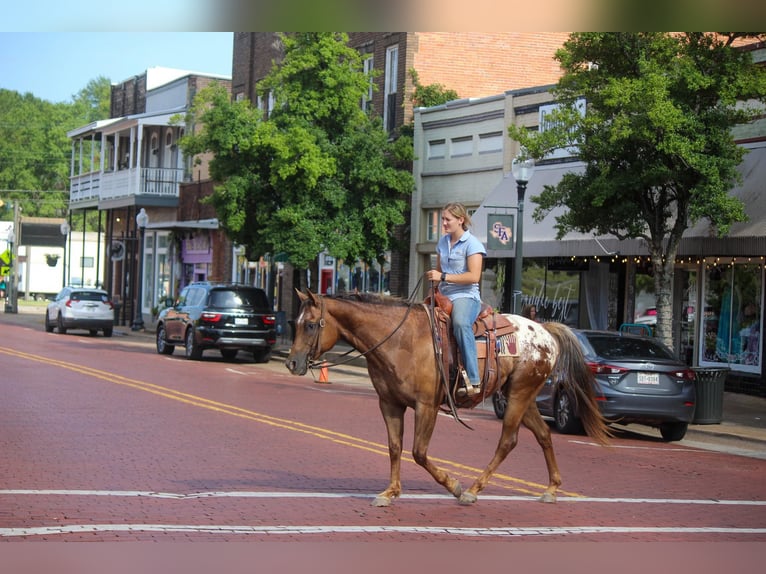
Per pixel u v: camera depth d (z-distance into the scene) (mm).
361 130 31984
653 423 16781
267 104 43938
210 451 13414
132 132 51062
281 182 31156
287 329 38938
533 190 27266
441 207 32906
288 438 14812
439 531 9047
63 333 42094
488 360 10352
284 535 8719
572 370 11227
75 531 8641
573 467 13406
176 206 50469
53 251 81750
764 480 13031
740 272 23156
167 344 32000
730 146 18906
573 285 27297
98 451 13109
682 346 24906
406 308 10148
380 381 10070
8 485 10625
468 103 31688
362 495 10711
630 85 18297
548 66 37438
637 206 19562
